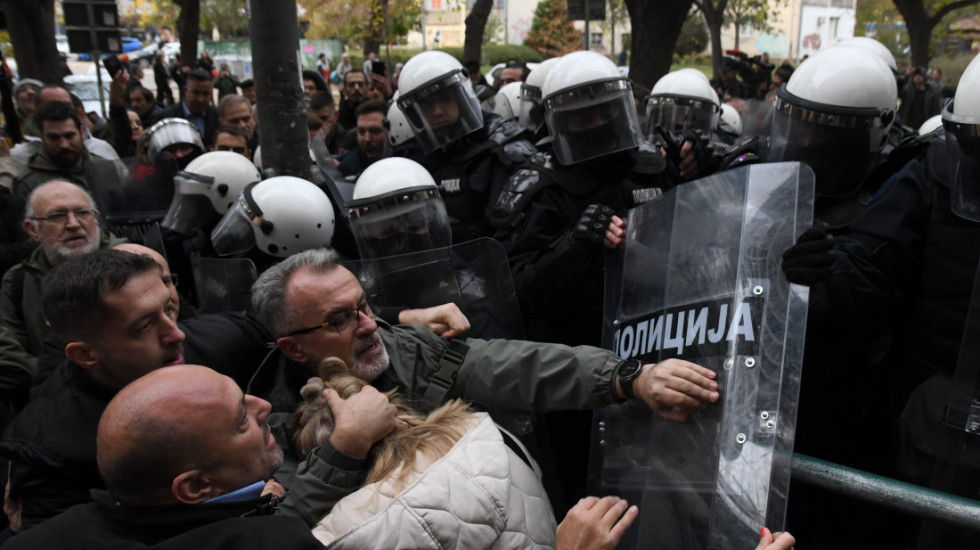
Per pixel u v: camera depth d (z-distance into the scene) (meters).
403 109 3.14
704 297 1.65
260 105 3.32
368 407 1.48
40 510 1.69
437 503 1.35
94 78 15.66
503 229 2.68
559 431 2.45
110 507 1.25
